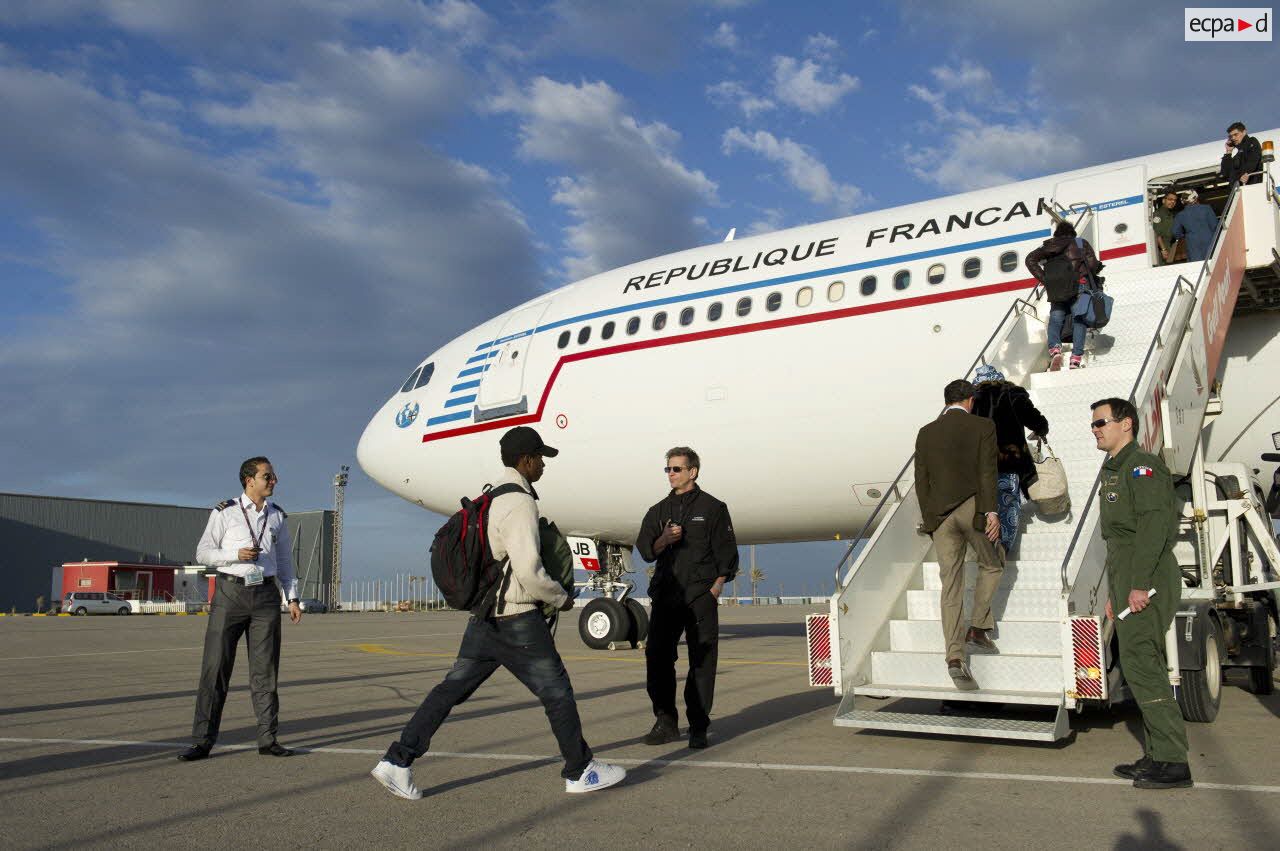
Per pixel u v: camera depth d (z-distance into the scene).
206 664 6.40
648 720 7.81
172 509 76.81
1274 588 9.49
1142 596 5.07
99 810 4.99
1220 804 4.69
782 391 12.55
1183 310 8.74
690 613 6.50
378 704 9.09
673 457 6.64
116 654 16.89
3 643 21.02
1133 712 7.69
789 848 4.12
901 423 11.73
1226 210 9.59
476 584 5.09
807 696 9.07
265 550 6.52
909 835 4.27
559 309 15.48
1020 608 7.05
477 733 7.31
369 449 17.75
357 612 67.06
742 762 5.98
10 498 68.25
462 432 16.11
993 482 6.32
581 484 14.83
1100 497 5.47
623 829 4.48
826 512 13.21
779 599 65.81
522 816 4.76
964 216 11.90
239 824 4.68
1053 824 4.40
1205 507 8.76
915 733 6.91
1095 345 9.18
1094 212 10.96
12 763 6.30
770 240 13.70
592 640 15.34
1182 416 8.22
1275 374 10.77
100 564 56.66
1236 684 9.96
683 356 13.52
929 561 8.10
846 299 12.23
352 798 5.19
